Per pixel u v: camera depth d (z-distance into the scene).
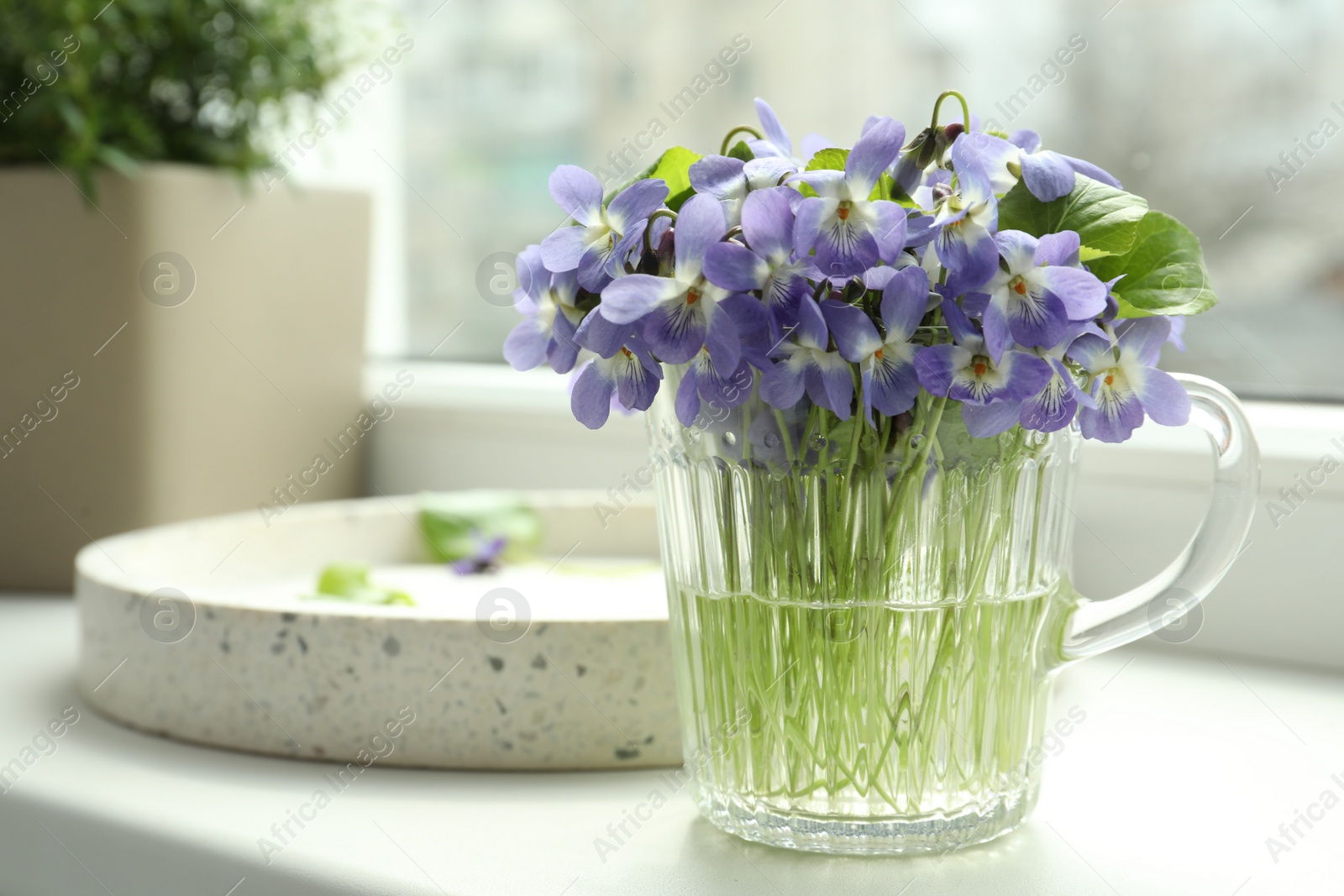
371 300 0.95
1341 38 0.66
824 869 0.47
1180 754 0.54
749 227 0.44
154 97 0.78
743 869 0.47
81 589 0.58
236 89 0.78
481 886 0.46
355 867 0.47
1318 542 0.61
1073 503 0.48
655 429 0.47
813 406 0.45
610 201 0.45
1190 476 0.63
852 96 0.81
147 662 0.55
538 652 0.52
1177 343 0.48
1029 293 0.44
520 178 0.98
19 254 0.73
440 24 1.00
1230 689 0.60
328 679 0.53
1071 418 0.44
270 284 0.80
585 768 0.53
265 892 0.48
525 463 0.87
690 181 0.45
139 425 0.74
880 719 0.46
